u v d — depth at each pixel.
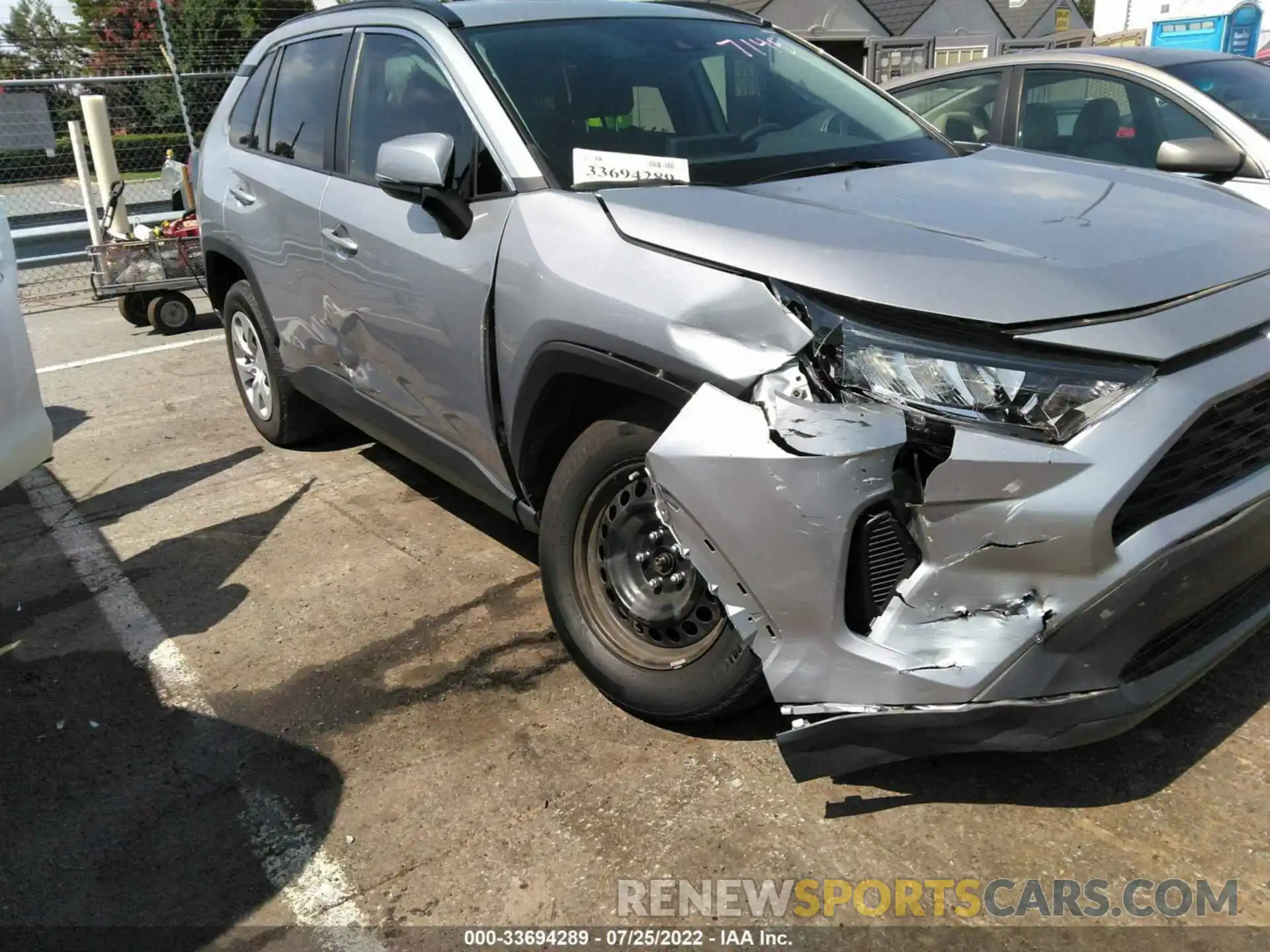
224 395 6.29
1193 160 3.94
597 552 2.77
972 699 2.02
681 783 2.54
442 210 2.95
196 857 2.41
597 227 2.56
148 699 3.05
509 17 3.34
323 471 4.82
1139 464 1.92
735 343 2.18
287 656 3.24
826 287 2.10
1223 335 2.07
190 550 4.05
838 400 2.05
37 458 3.48
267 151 4.35
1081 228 2.36
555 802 2.51
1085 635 1.99
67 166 12.21
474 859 2.35
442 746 2.74
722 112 3.26
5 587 3.83
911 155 3.21
